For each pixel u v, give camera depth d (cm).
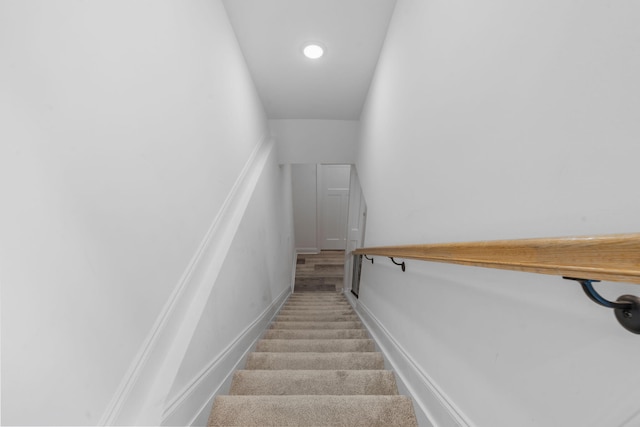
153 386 80
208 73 141
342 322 263
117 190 72
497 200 68
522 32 59
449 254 76
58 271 55
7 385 45
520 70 59
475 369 76
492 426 68
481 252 61
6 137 46
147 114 87
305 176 610
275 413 110
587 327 45
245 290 174
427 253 91
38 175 51
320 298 459
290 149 356
